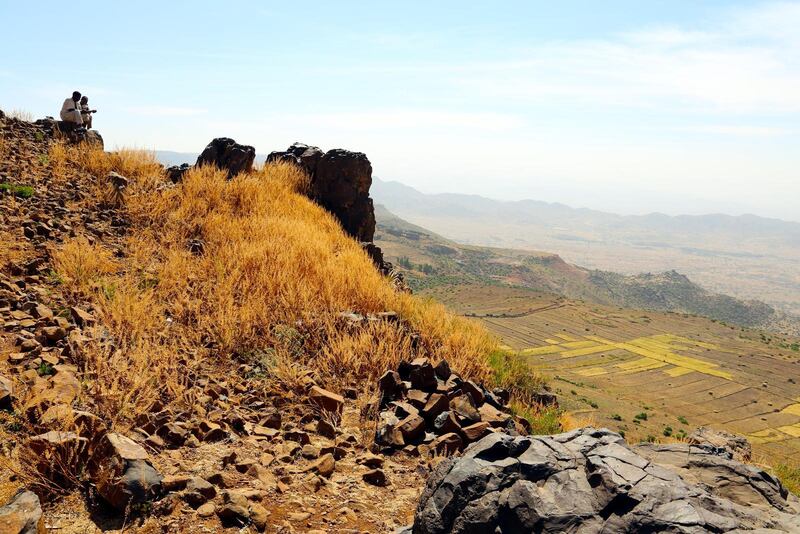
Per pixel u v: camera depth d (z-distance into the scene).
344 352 7.74
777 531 3.06
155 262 10.02
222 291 8.88
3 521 3.03
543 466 3.65
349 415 6.52
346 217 17.77
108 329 6.72
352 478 5.06
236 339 7.65
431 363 8.01
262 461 4.91
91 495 3.75
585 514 3.26
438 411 6.66
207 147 17.14
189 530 3.67
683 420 116.00
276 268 10.20
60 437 3.88
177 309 8.09
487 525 3.44
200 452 4.83
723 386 170.25
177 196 13.53
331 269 10.69
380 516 4.48
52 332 6.01
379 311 9.96
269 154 19.80
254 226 12.62
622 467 3.56
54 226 10.00
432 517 3.68
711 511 3.25
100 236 10.47
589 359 191.75
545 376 10.79
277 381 6.83
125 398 5.00
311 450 5.33
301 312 8.80
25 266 7.95
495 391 8.77
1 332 5.88
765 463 8.53
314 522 4.18
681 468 4.12
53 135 15.91
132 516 3.63
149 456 4.42
